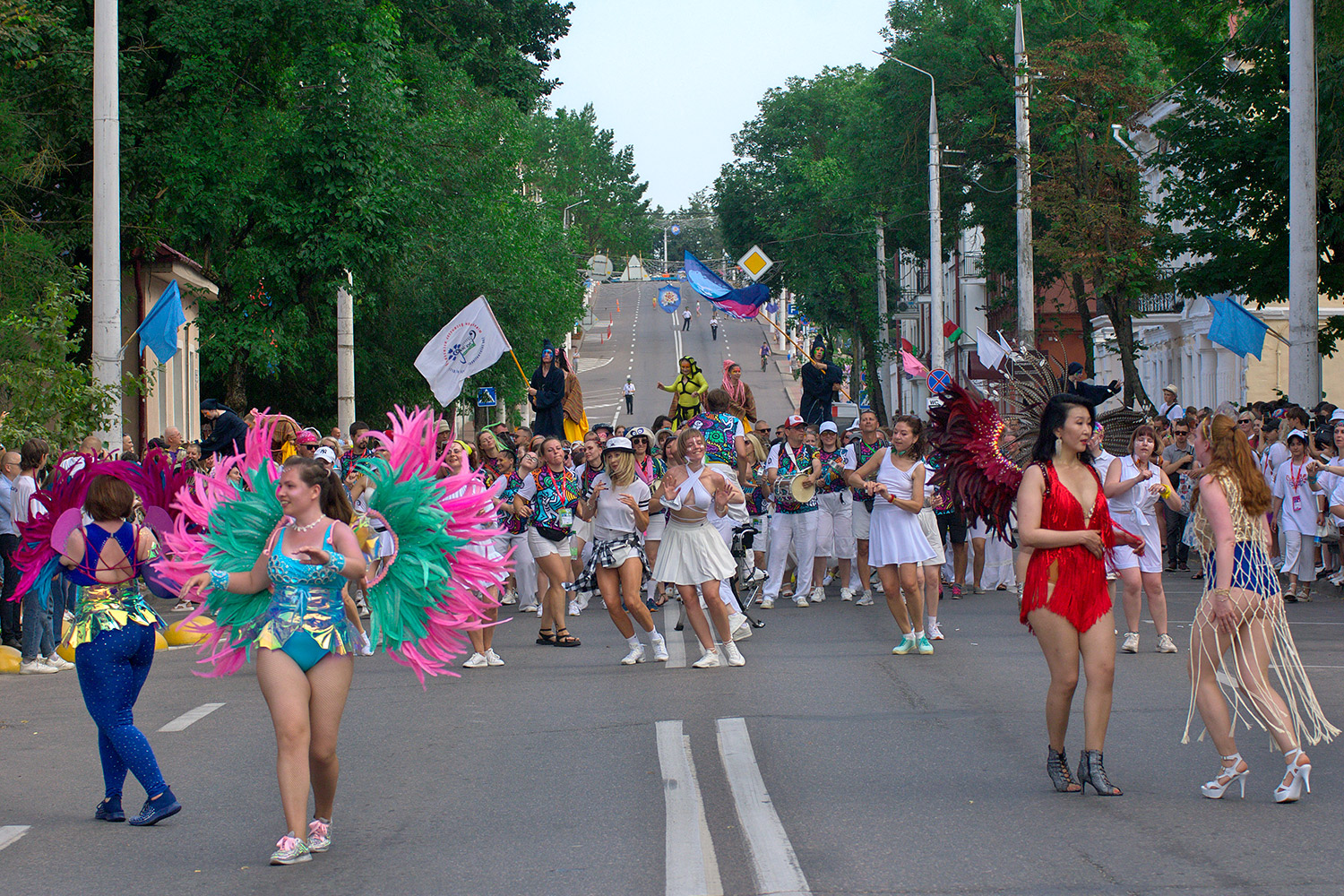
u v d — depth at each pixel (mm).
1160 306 39094
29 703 10398
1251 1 23672
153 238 23703
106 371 16312
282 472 6109
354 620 6297
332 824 6598
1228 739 6699
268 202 25203
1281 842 5855
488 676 11148
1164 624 11750
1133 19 25984
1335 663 10828
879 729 8500
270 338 27891
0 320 17234
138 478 7082
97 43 16281
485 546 12195
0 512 12320
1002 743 8070
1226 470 6801
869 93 47000
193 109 24391
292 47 26094
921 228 49906
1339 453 15484
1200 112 24328
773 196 63844
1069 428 6789
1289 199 21359
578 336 99938
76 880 5758
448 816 6660
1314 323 19250
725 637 11234
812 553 15969
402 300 36250
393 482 6594
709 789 7020
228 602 6301
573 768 7625
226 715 9648
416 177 28719
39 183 21500
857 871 5539
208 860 6031
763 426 19172
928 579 12461
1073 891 5219
